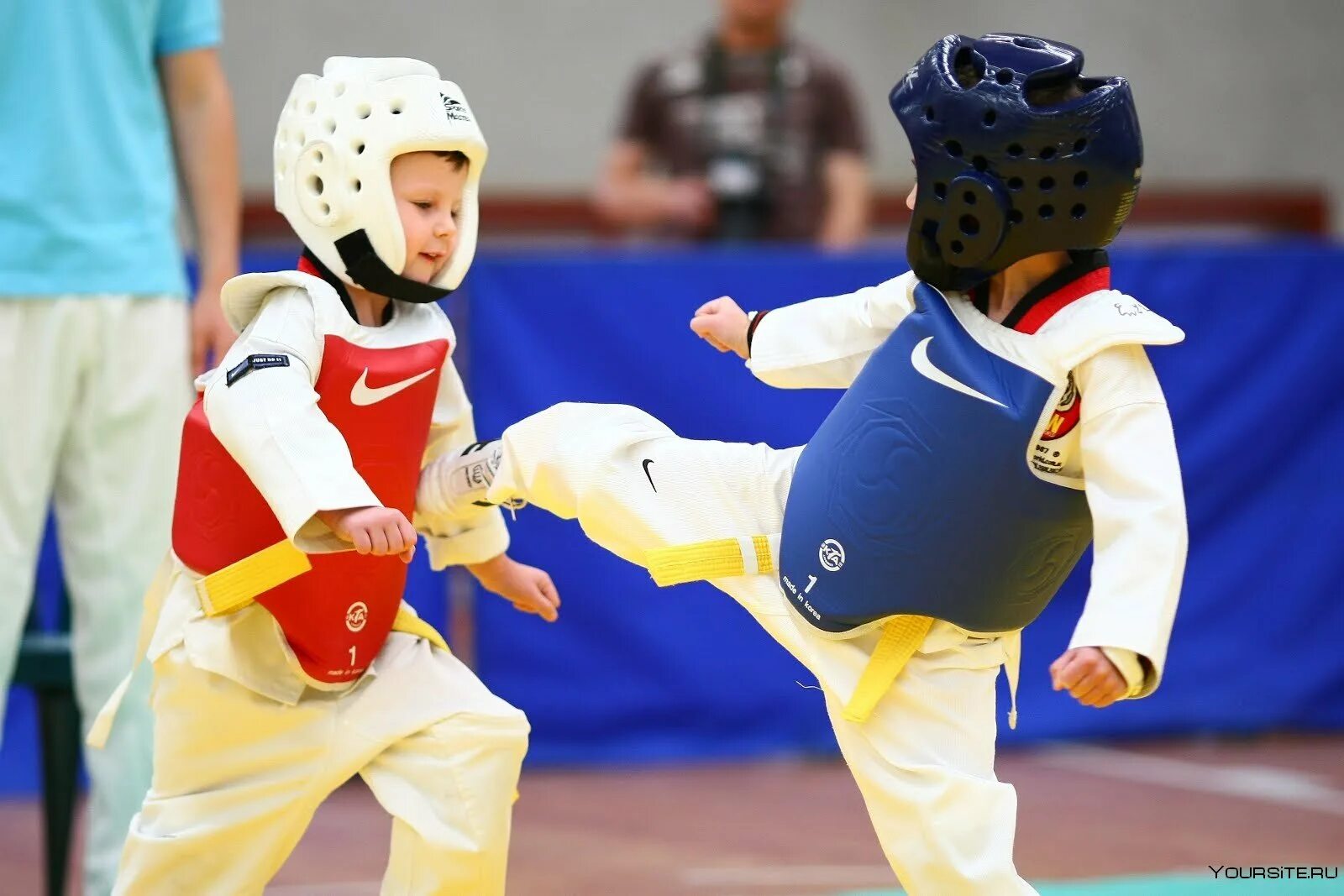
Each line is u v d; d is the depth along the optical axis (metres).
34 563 10.47
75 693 11.20
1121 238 28.06
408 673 8.41
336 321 8.01
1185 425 17.14
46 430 10.35
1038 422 7.30
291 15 25.77
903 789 7.46
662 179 20.11
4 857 13.09
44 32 10.30
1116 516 7.17
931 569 7.46
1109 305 7.38
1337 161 28.59
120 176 10.54
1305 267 17.28
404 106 8.07
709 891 11.59
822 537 7.67
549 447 8.20
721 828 13.64
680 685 16.31
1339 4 28.55
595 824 13.85
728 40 19.95
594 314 16.00
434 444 8.91
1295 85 28.52
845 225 19.94
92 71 10.44
